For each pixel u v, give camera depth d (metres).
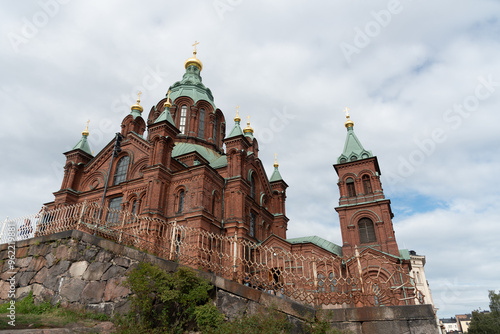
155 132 37.97
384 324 10.86
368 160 42.75
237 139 40.22
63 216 16.69
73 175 43.06
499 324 61.84
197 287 12.12
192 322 11.70
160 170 35.41
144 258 13.38
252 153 46.00
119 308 12.48
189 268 12.66
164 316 11.52
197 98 57.38
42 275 14.34
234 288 12.52
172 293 11.52
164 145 37.25
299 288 12.35
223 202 37.78
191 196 34.62
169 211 34.97
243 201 37.84
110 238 16.33
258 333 10.24
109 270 13.51
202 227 32.19
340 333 10.61
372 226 39.16
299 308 11.66
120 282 13.03
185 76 63.59
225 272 13.82
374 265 32.03
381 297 11.45
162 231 16.23
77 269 13.83
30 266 14.92
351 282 11.90
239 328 10.55
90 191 41.28
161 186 35.12
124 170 41.06
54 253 14.55
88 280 13.48
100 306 12.76
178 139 52.72
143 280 11.83
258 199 45.16
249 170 44.69
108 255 13.85
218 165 43.97
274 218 47.88
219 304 12.34
